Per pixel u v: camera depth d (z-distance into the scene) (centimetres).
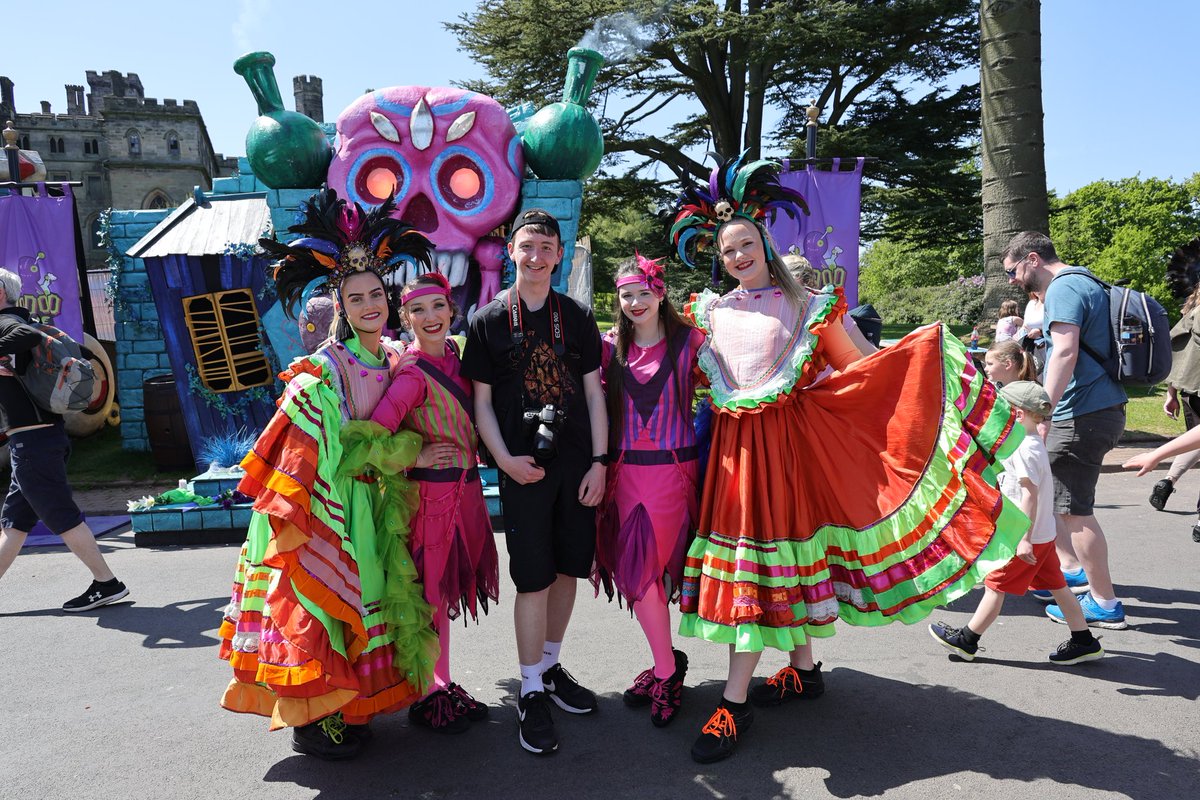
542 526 299
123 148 5741
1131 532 573
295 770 284
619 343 313
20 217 891
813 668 329
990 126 912
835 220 939
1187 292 558
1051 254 406
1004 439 276
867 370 289
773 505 285
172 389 867
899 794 259
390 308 303
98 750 299
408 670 285
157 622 441
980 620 359
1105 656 367
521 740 295
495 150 654
